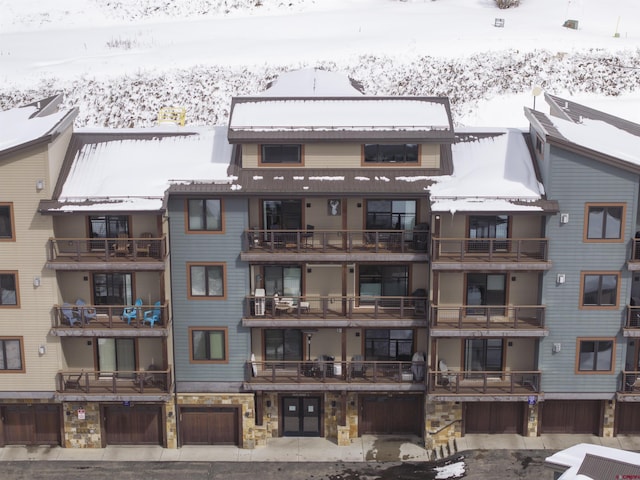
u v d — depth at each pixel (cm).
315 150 3597
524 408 3756
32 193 3456
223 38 8212
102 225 3612
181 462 3697
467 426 3822
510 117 6456
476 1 9525
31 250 3519
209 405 3762
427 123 3588
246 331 3669
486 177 3584
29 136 3450
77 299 3681
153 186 3509
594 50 7462
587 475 2509
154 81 7100
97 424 3781
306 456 3750
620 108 6494
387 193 3500
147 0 9425
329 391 3809
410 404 3881
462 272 3619
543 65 7194
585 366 3634
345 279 3675
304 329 3741
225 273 3591
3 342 3631
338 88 4472
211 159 3691
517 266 3462
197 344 3697
